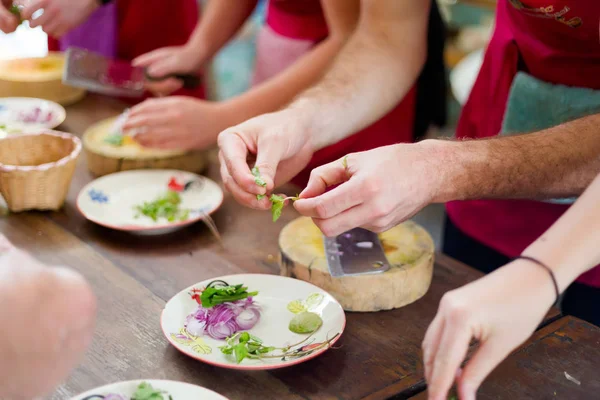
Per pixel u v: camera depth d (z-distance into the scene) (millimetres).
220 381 995
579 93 1378
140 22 2426
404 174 1051
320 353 1025
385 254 1236
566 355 1062
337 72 1445
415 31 1493
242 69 3738
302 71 1741
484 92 1595
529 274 810
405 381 1002
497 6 1539
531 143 1147
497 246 1621
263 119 1274
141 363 1027
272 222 1459
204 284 1170
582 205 851
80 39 2480
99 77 1898
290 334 1076
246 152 1230
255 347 1029
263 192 1136
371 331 1127
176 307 1115
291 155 1285
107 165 1635
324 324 1094
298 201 1045
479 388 993
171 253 1338
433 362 815
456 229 1742
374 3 1466
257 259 1323
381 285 1163
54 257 1310
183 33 2484
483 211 1626
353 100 1407
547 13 1305
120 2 2424
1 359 732
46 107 1978
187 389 912
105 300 1179
